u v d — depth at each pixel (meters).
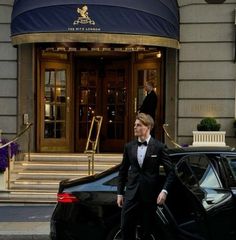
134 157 6.74
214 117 14.55
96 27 12.98
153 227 6.82
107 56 16.72
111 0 13.12
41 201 12.17
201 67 14.57
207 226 6.84
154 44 13.32
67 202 7.39
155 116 14.96
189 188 6.91
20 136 13.98
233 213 6.90
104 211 7.25
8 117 14.79
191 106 14.60
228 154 7.28
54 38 12.98
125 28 13.08
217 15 14.54
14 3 13.95
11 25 13.83
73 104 16.41
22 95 14.82
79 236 7.28
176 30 13.91
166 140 14.69
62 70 16.09
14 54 14.77
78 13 12.98
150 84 14.23
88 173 13.20
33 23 13.09
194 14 14.55
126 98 16.72
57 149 15.95
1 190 12.45
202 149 7.48
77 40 12.98
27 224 10.01
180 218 6.91
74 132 16.58
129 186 6.75
